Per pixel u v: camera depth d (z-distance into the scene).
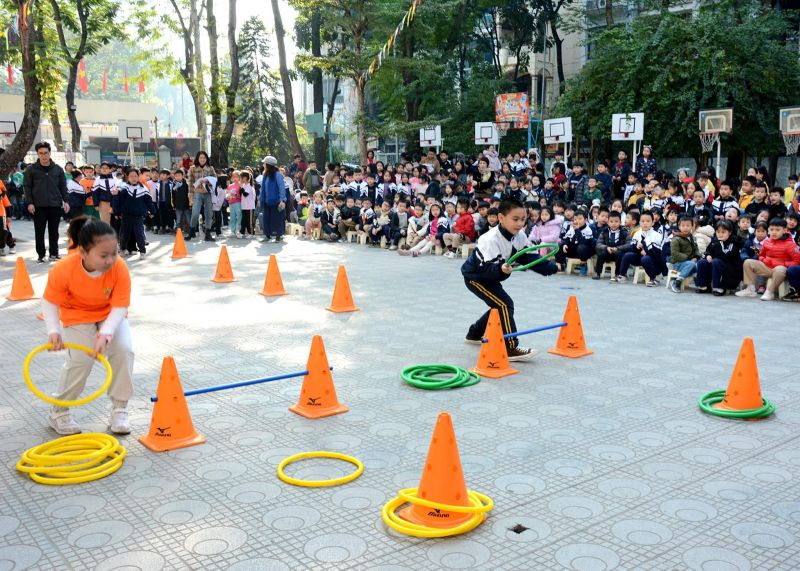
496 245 5.91
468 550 3.03
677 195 11.89
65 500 3.51
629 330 7.18
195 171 15.80
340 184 18.19
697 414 4.74
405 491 3.44
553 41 28.84
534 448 4.15
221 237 16.41
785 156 19.98
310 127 23.44
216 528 3.23
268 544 3.08
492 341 5.64
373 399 5.04
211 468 3.88
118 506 3.45
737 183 15.36
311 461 3.96
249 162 42.72
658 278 10.68
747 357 4.72
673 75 17.53
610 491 3.59
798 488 3.63
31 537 3.15
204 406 4.89
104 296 4.20
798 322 7.58
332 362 5.97
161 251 13.61
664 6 19.38
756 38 17.44
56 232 11.83
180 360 5.99
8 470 3.88
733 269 9.26
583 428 4.47
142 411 4.77
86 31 26.53
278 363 5.91
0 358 6.05
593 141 20.25
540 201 13.90
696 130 17.30
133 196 12.59
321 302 8.59
